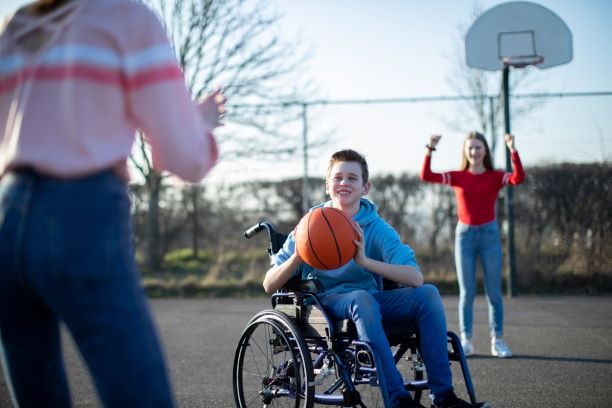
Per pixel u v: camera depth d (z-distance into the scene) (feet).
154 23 6.43
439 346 12.14
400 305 12.59
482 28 37.50
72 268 5.86
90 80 6.12
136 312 6.16
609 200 40.27
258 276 42.55
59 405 6.97
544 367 19.71
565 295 38.40
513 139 21.62
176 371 19.89
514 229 40.42
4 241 5.92
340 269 13.65
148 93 6.22
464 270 22.03
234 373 13.99
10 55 6.44
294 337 12.35
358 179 13.94
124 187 6.37
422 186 43.88
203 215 48.37
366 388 17.84
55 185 5.98
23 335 6.61
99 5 6.33
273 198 47.19
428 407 15.90
